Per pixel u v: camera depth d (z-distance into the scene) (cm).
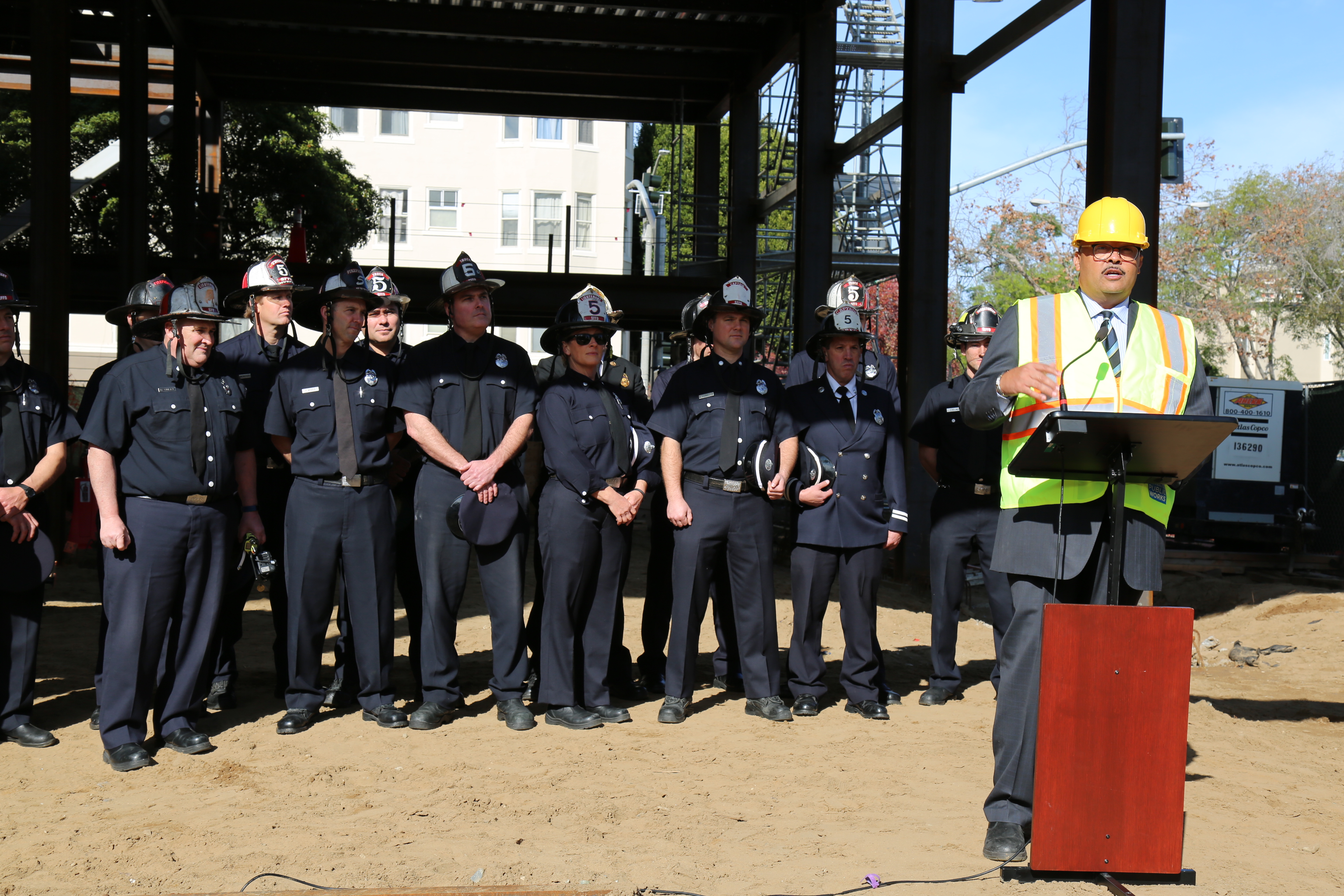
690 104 2416
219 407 547
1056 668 371
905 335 1320
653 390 748
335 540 586
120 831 429
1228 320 3522
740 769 523
